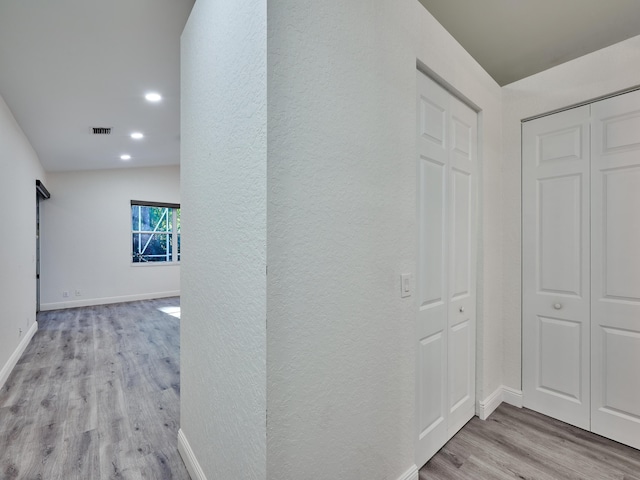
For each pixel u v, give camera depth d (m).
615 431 1.91
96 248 5.94
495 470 1.66
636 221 1.85
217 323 1.30
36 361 3.21
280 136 0.96
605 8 1.99
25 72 2.36
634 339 1.85
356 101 1.22
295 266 1.01
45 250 5.46
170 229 6.91
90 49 2.18
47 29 1.94
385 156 1.35
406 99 1.48
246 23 1.04
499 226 2.38
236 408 1.12
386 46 1.37
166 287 6.75
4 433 2.00
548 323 2.19
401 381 1.45
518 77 2.70
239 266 1.10
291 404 1.00
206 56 1.43
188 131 1.71
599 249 1.98
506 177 2.39
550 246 2.19
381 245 1.33
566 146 2.12
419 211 1.67
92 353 3.44
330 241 1.12
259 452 0.97
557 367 2.15
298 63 1.02
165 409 2.30
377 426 1.32
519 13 2.13
